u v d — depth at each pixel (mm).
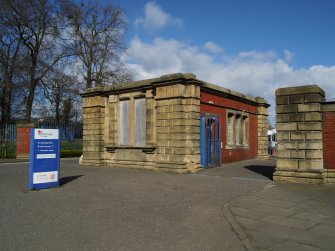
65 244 5699
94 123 18812
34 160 11055
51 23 33719
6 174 15094
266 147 24438
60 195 10070
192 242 5812
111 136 18234
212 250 5449
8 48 31406
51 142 11516
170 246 5621
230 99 19984
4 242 5777
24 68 32062
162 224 6891
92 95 18938
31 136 11047
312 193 9766
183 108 15156
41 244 5688
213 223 6949
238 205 8383
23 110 33688
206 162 16516
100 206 8531
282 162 11859
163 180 12750
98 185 11805
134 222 7043
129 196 9797
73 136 28984
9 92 31547
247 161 21078
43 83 34094
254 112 23812
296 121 11641
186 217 7418
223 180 12578
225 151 19250
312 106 11391
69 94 36781
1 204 8820
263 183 11711
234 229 6449
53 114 36438
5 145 25703
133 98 17500
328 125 11367
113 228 6621
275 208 8031
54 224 6891
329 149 11336
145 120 16969
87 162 18969
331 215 7363
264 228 6484
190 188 11000
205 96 17250
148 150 16266
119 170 16281
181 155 14969
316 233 6145
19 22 31297
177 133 15086
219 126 17969
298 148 11586
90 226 6754
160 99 15727
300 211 7734
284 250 5332
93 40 40469
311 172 11328
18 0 30719
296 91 11641
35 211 8023
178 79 15047
